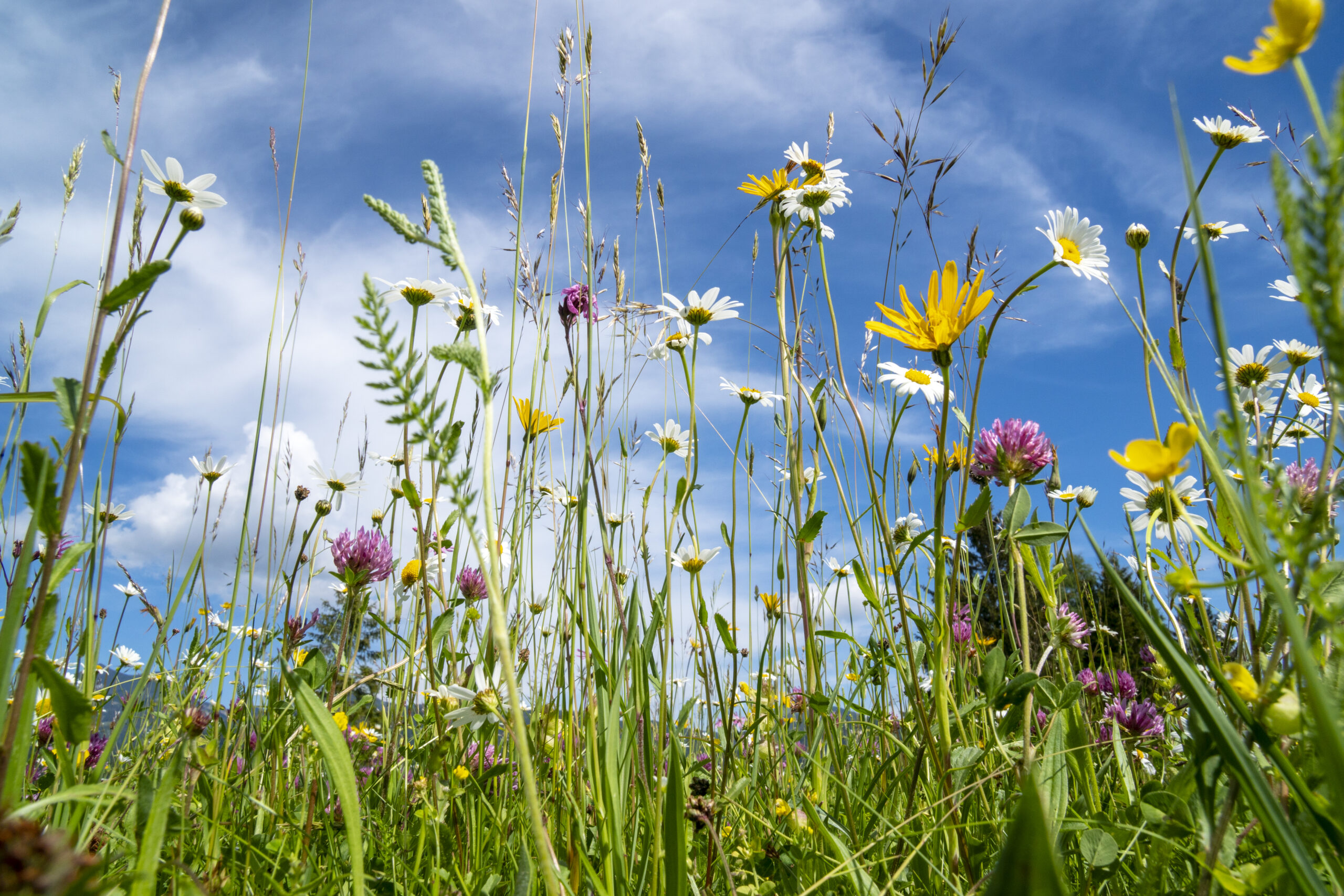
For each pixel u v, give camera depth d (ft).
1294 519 2.17
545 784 5.88
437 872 4.48
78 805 3.33
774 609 8.49
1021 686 4.28
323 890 4.37
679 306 8.75
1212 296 1.83
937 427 6.59
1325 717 1.71
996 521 5.84
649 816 4.67
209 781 5.18
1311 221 1.22
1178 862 3.80
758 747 6.28
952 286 4.20
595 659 4.58
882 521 4.85
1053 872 1.27
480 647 6.37
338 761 3.32
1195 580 2.33
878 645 6.57
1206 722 2.13
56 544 2.92
